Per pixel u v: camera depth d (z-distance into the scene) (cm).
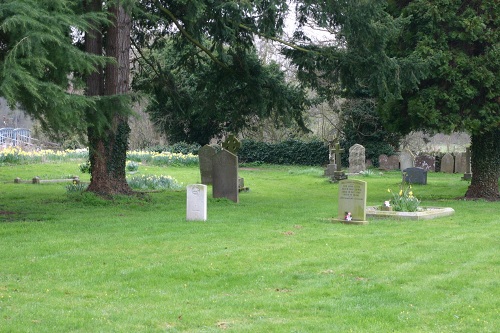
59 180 2702
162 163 3894
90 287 915
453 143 5534
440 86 2128
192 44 2342
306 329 726
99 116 1606
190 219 1560
